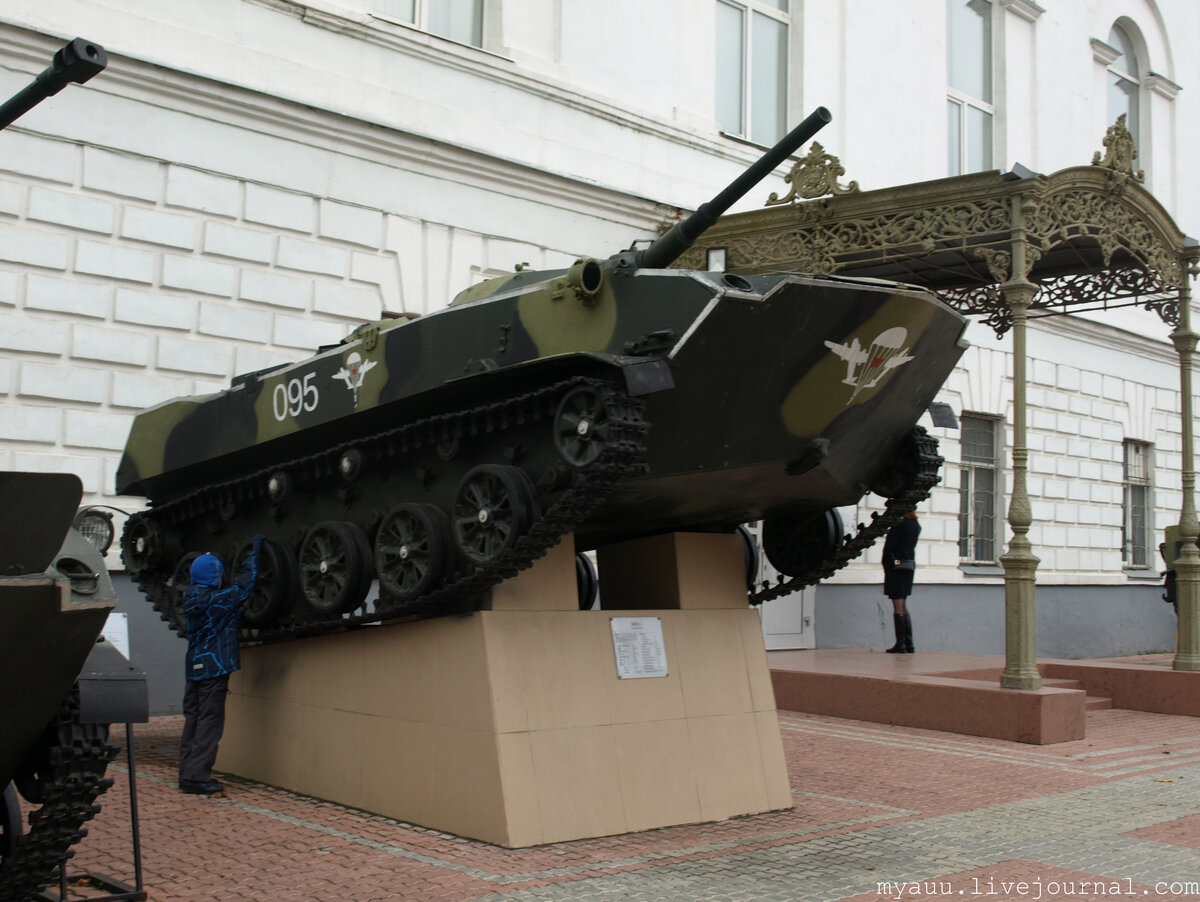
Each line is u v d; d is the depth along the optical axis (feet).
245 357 37.40
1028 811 25.41
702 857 20.65
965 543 61.36
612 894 18.20
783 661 45.73
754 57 55.42
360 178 40.32
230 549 31.53
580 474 20.34
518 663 22.03
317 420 26.45
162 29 36.17
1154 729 39.81
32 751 16.01
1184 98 78.18
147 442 32.04
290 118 38.47
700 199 50.70
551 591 23.32
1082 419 68.08
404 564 24.47
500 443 23.38
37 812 15.52
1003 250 39.70
